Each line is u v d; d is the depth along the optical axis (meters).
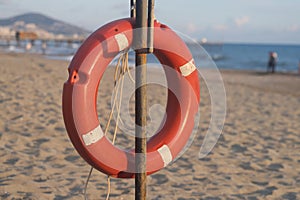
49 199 3.50
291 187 4.18
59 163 4.50
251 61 44.34
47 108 7.07
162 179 4.27
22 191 3.62
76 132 2.34
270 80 19.72
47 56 27.70
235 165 4.89
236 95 11.93
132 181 4.13
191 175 4.43
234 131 6.75
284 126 7.49
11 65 13.70
